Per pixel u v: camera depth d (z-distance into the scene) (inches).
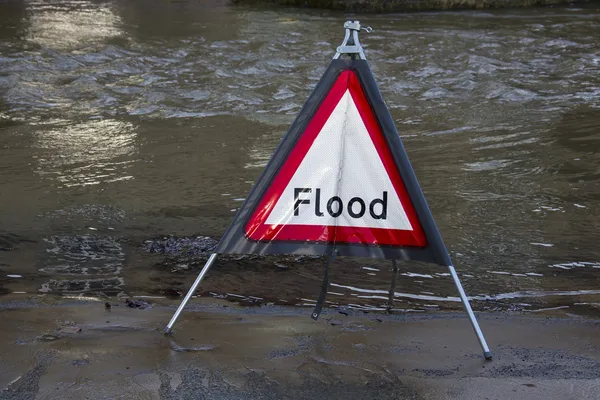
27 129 343.9
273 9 713.6
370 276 193.5
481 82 445.1
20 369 130.4
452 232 223.9
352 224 151.3
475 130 347.3
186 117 368.5
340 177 150.8
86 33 579.5
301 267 198.7
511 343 149.7
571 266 201.0
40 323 154.5
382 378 130.6
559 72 474.3
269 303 175.5
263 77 452.4
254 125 354.0
